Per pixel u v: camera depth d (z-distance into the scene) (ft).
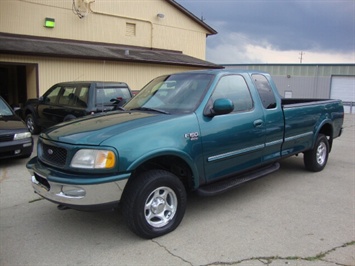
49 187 12.56
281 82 131.13
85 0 56.80
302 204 16.75
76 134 12.62
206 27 77.36
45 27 52.90
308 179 21.15
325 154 23.15
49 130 14.07
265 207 16.30
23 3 50.26
